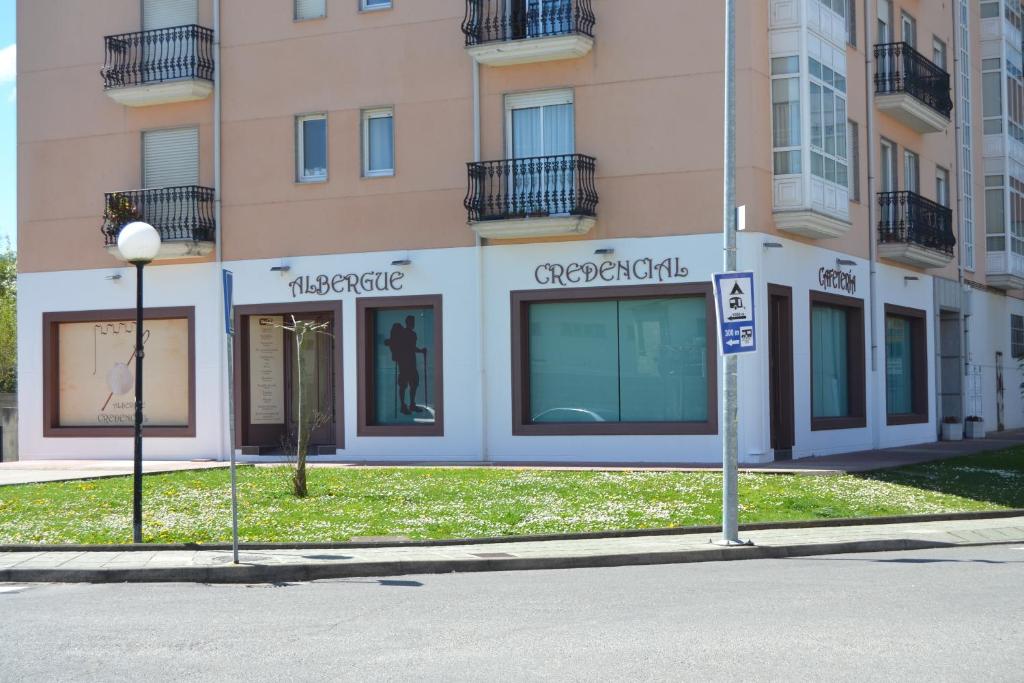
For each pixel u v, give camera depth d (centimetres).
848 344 2742
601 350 2405
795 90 2352
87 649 859
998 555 1329
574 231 2355
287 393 2681
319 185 2580
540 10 2406
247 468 2322
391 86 2531
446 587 1148
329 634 905
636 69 2356
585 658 798
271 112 2620
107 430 2744
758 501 1691
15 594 1134
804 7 2352
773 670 753
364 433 2538
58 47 2800
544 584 1157
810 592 1071
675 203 2325
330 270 2567
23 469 2464
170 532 1460
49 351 2792
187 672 780
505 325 2434
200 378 2667
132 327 2759
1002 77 3678
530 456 2417
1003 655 791
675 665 771
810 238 2498
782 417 2411
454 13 2489
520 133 2453
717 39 2308
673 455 2327
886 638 850
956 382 3412
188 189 2642
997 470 2178
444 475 2069
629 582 1160
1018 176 3834
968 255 3522
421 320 2534
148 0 2736
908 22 3141
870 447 2777
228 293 1296
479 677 748
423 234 2497
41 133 2811
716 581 1155
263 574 1209
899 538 1420
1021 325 4075
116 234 2644
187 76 2628
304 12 2614
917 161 3144
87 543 1379
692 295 2327
